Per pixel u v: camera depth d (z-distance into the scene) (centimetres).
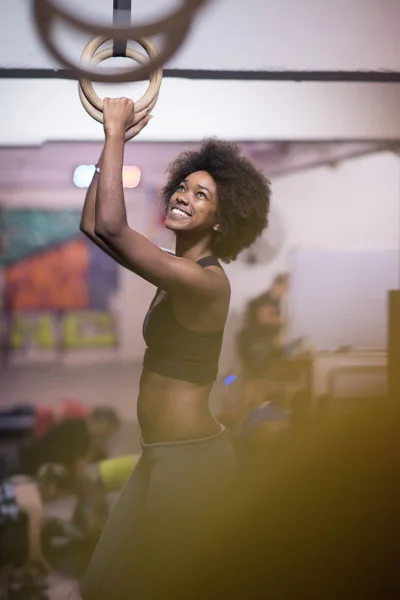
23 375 1041
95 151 791
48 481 507
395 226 774
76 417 661
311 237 827
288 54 412
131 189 884
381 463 340
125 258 230
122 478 459
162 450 250
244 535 299
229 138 435
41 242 1115
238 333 648
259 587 303
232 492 258
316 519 329
